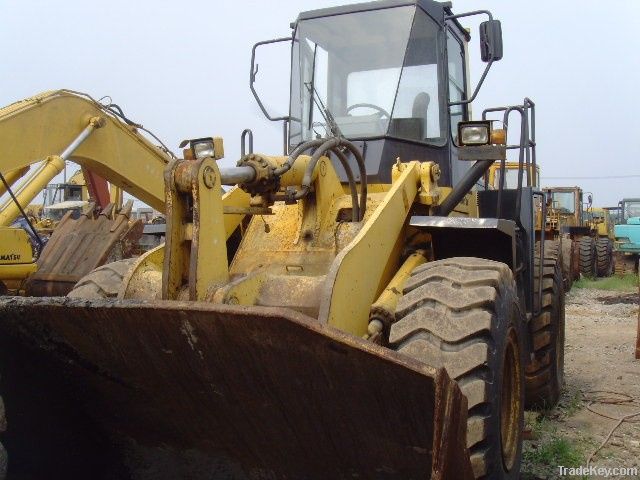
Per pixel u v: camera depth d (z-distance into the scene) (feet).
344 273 11.06
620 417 18.85
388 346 11.45
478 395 10.10
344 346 7.85
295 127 17.69
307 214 13.76
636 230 77.56
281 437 9.78
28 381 10.42
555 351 19.33
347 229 13.52
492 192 18.02
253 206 12.25
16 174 22.76
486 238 13.67
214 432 10.28
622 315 41.93
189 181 10.55
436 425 7.82
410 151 16.38
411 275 11.92
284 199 12.71
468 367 10.19
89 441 11.28
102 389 10.53
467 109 19.69
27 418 10.43
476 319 10.57
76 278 26.00
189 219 10.84
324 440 9.49
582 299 52.03
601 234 87.56
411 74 16.88
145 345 9.22
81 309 8.99
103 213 29.17
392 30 17.19
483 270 11.57
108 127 22.88
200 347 8.82
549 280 19.77
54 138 21.16
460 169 18.38
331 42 17.57
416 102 16.80
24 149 20.21
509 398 12.30
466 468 8.70
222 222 11.02
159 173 24.93
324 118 17.16
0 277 24.44
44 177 21.58
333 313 10.68
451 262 11.87
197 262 10.48
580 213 74.79
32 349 10.21
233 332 8.32
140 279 12.41
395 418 8.59
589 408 19.84
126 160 23.62
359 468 9.64
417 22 17.17
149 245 36.73
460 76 19.45
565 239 59.47
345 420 9.00
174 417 10.39
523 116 17.04
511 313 11.64
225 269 11.09
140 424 10.84
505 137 16.69
